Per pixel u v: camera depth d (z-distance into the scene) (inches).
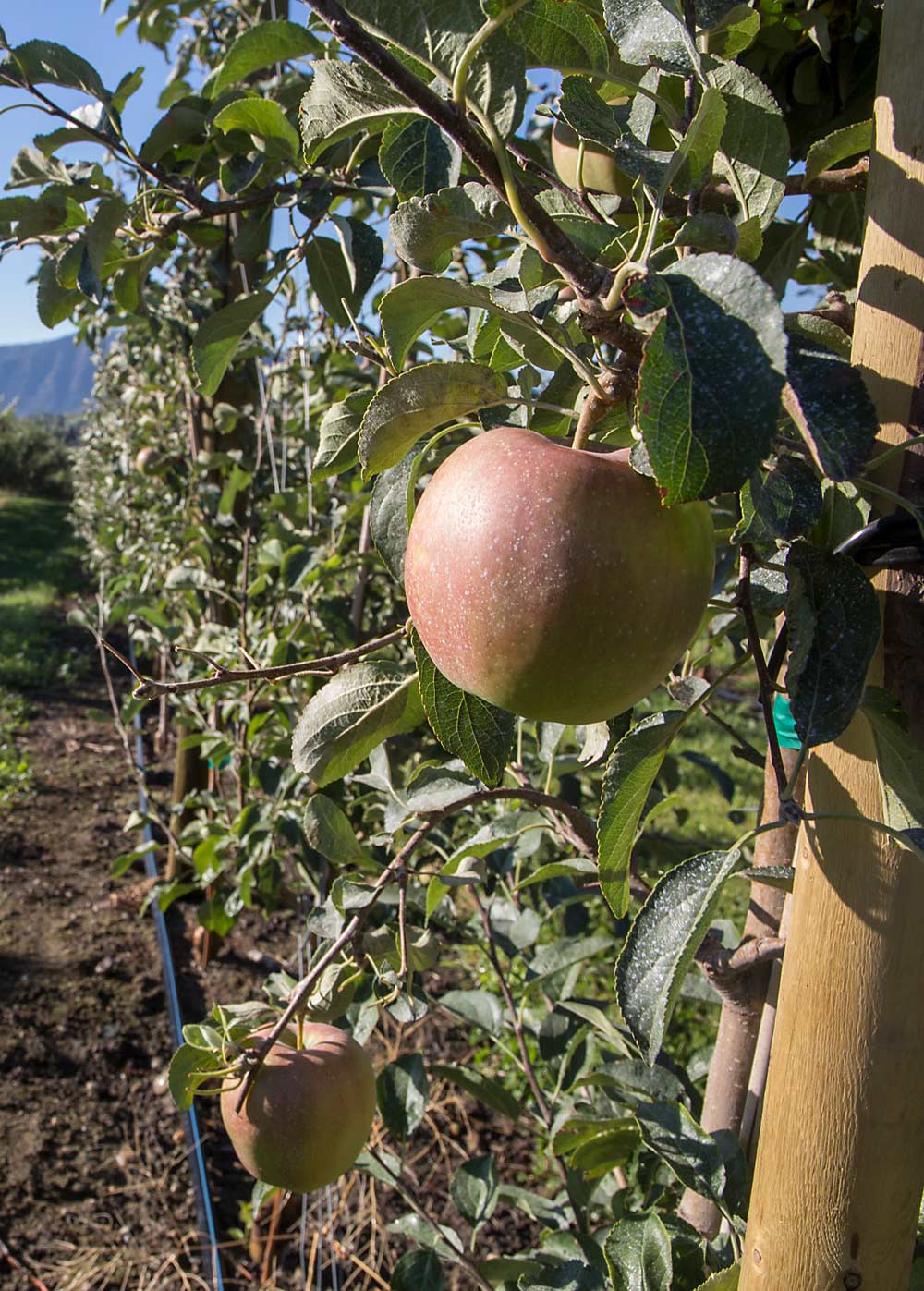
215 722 60.8
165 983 67.7
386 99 16.1
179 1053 22.5
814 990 15.2
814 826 15.2
